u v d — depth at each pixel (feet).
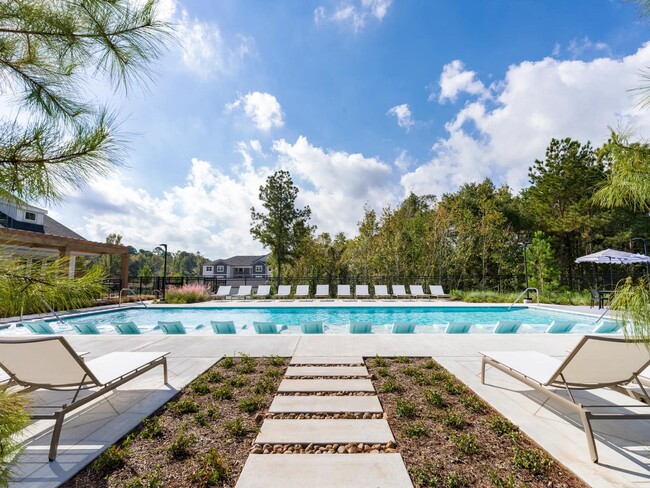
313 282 68.80
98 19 5.49
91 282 5.81
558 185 64.80
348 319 37.91
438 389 12.37
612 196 7.33
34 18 5.23
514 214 77.56
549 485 6.91
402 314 41.19
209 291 58.59
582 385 9.95
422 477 6.98
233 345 19.67
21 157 5.02
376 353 17.62
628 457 7.92
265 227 72.28
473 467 7.52
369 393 12.09
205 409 10.81
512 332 23.82
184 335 22.65
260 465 7.43
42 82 5.71
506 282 68.49
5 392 4.83
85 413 10.51
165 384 13.12
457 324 23.80
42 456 8.02
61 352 9.06
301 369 14.83
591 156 61.77
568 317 36.76
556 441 8.66
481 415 10.28
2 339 8.73
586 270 72.90
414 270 65.05
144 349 18.94
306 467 7.34
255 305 43.50
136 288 63.41
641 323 5.94
